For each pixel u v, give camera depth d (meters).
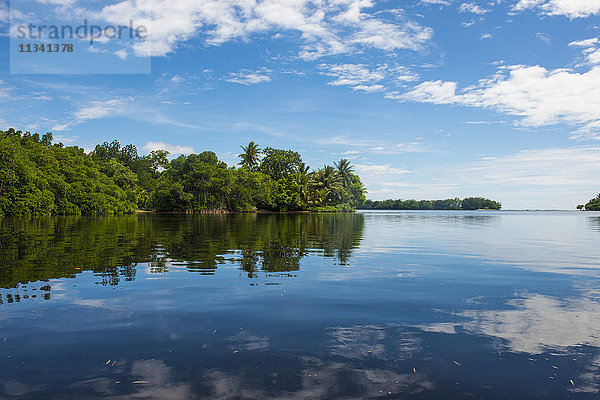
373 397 2.66
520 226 27.09
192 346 3.57
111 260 8.74
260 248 11.59
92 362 3.21
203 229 20.27
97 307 4.85
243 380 2.90
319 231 19.80
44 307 4.82
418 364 3.22
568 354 3.45
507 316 4.59
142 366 3.14
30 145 45.53
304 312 4.71
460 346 3.62
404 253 10.65
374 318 4.48
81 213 46.50
